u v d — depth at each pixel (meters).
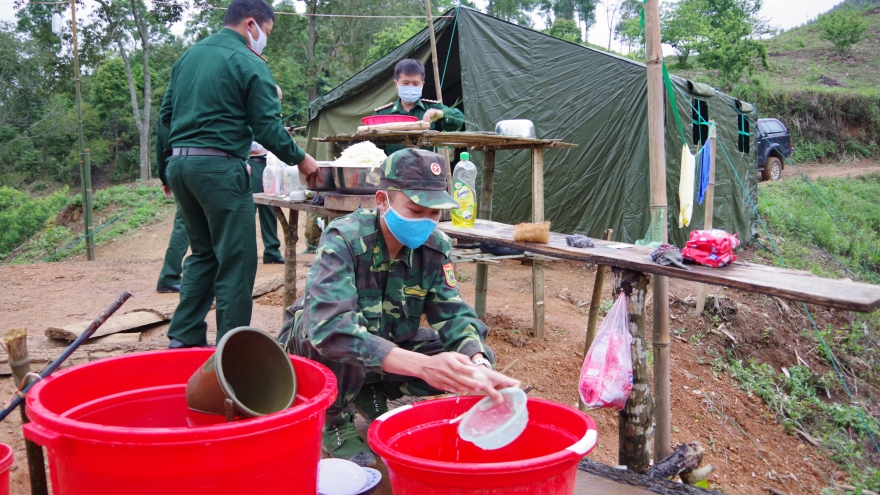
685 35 27.66
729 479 4.32
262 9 3.65
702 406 5.14
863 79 29.94
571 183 7.44
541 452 2.09
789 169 21.23
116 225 16.73
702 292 6.50
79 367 1.91
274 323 4.59
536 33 7.38
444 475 1.59
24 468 2.71
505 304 5.82
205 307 3.85
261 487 1.52
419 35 7.83
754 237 9.81
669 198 7.23
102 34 32.31
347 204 3.70
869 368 7.00
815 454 5.15
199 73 3.46
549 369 4.54
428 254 2.43
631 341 2.66
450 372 1.86
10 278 6.30
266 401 1.96
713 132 5.73
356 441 2.69
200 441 1.40
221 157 3.45
